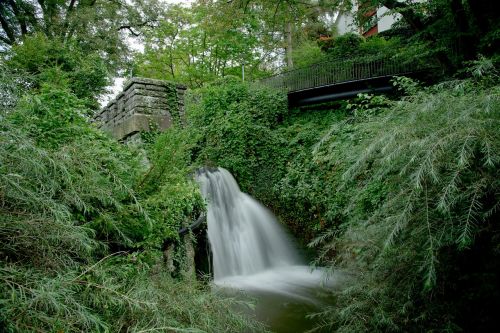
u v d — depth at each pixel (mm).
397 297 2375
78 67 7773
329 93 11320
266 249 7883
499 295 1960
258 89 10578
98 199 2326
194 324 1801
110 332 1454
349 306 2578
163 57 17750
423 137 2066
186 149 3861
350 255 3113
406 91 3666
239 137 9211
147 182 3127
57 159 1868
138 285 1787
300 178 8266
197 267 5219
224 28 12484
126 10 16969
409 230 2221
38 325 1192
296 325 4047
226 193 8039
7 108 1734
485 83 2445
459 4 7410
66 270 1534
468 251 2096
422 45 8297
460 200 1857
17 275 1259
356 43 14055
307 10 14188
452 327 2012
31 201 1486
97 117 7211
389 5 8836
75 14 13797
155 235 2734
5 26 14375
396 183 2293
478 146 1858
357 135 2834
